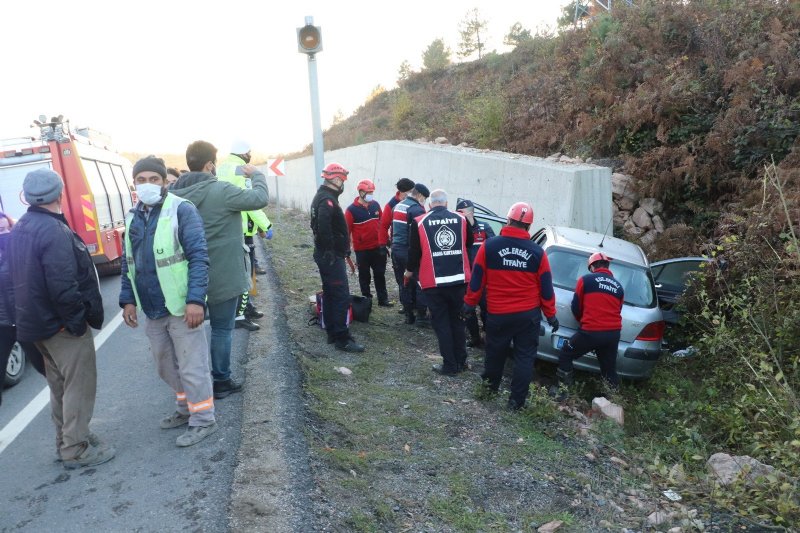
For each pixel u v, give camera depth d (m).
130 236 4.04
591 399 6.64
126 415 4.85
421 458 4.53
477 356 7.36
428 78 30.14
